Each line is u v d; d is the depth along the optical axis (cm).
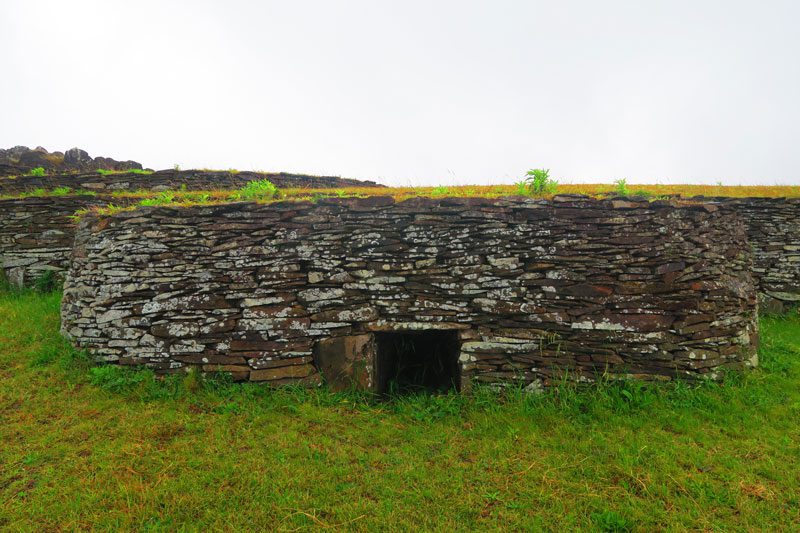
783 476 387
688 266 537
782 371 598
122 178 1220
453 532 330
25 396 501
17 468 388
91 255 586
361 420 493
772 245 1117
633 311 528
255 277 555
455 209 551
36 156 1343
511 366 532
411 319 544
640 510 348
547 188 618
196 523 334
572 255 538
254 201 574
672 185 1316
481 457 425
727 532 327
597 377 521
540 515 348
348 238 556
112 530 325
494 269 541
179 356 547
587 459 412
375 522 340
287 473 391
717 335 542
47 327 675
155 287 560
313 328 545
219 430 453
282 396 518
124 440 430
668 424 469
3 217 973
